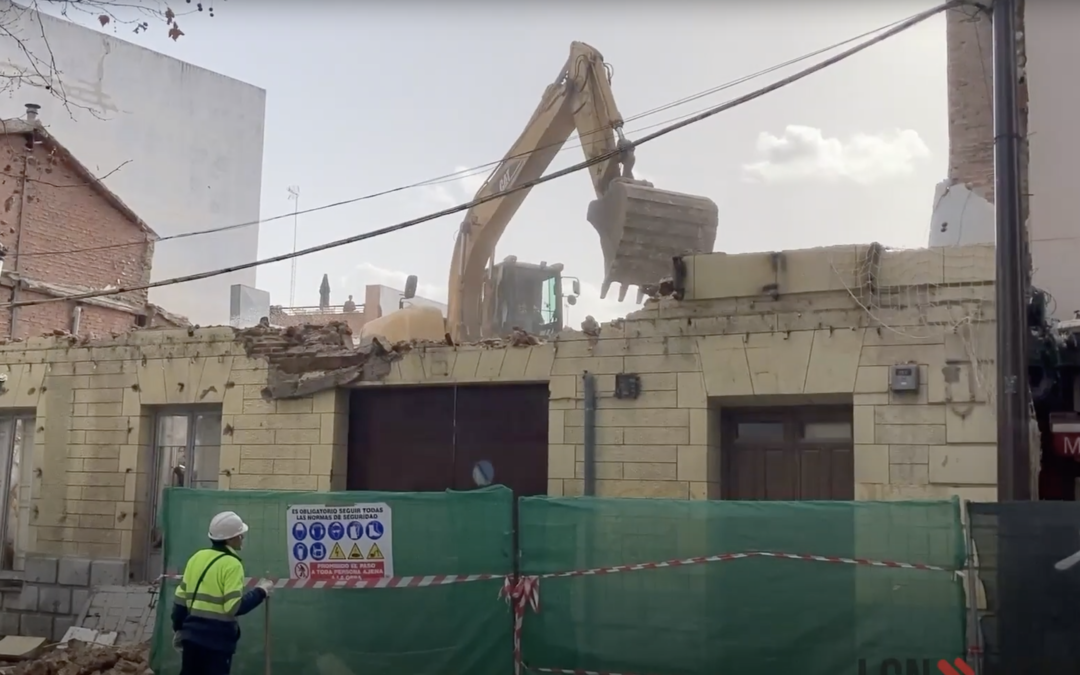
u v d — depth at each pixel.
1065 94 13.88
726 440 11.27
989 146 14.05
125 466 14.13
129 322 20.78
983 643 7.66
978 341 9.76
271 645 9.48
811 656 8.04
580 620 8.70
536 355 11.72
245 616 9.59
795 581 8.15
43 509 14.61
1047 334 10.91
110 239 20.69
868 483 10.01
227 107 35.03
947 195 13.56
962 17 14.46
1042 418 11.22
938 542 7.84
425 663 9.08
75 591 14.03
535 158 15.66
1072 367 11.04
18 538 15.08
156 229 32.56
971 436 9.68
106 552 14.06
